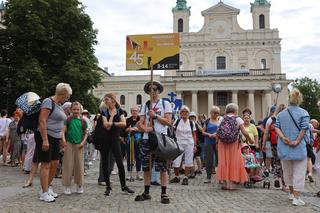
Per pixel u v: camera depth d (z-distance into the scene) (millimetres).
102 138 8508
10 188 9430
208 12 67125
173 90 60781
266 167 11438
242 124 9867
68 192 8672
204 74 59406
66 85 7805
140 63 14828
